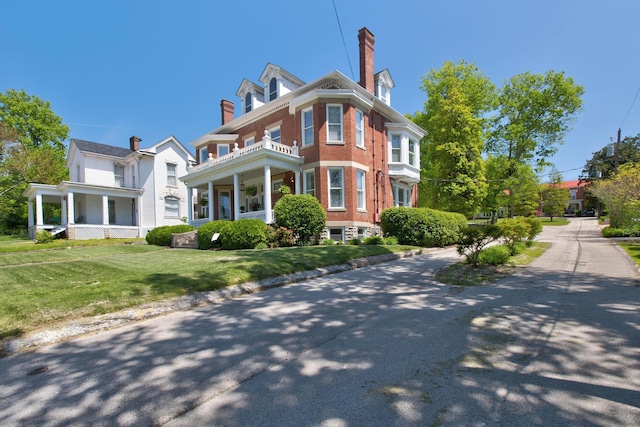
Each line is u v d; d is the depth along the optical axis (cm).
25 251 1567
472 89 2777
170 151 2716
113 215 2616
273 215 1505
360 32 1897
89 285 618
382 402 246
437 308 500
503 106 3131
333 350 350
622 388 257
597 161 4459
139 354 350
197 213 2667
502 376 282
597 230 2422
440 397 251
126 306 493
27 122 3238
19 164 2573
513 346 345
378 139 1839
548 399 244
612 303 489
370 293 611
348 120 1605
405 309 500
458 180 2244
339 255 982
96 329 427
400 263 988
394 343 364
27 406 255
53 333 402
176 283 614
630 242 1362
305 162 1656
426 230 1421
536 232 1344
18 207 3272
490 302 522
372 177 1759
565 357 315
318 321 450
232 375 298
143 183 2586
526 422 217
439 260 1033
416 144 2109
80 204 2603
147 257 1133
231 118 2564
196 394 266
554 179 4362
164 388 277
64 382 292
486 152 3250
